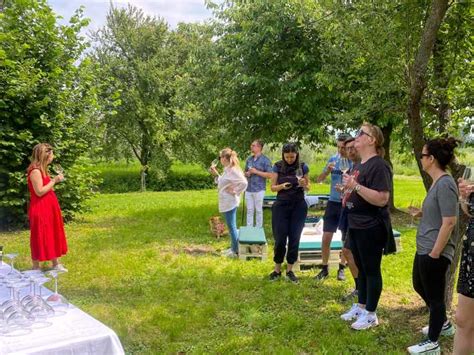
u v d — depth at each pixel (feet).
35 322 9.20
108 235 32.68
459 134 17.03
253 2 38.60
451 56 17.30
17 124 34.35
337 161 20.79
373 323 15.81
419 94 15.52
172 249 28.30
